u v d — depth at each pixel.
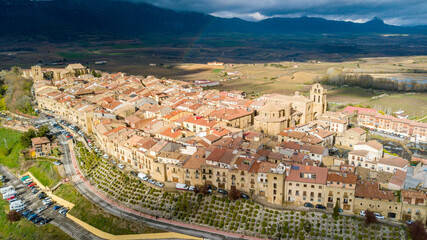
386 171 183.00
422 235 138.00
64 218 185.38
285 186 164.62
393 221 150.12
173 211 170.62
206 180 178.12
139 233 161.25
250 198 168.75
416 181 174.25
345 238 146.62
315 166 169.25
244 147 199.88
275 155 189.62
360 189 159.00
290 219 157.12
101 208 180.50
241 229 156.88
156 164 187.38
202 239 152.75
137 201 181.12
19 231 179.88
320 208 160.12
